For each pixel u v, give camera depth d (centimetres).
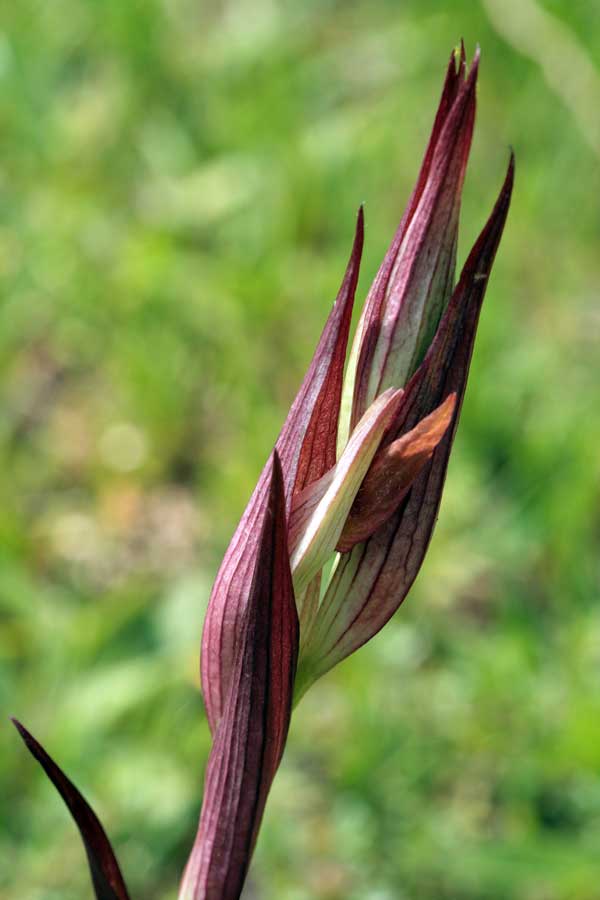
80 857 43
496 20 73
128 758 45
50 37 82
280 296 65
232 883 29
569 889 41
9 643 48
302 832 44
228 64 82
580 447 54
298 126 78
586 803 44
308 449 28
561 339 64
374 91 84
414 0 88
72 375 65
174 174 76
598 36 78
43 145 75
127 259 65
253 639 28
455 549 54
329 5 91
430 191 28
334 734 47
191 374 63
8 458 60
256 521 28
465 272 28
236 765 28
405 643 49
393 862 43
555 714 46
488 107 79
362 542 29
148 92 80
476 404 58
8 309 66
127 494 59
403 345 28
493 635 51
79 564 55
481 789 45
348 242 70
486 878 42
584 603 51
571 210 72
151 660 47
